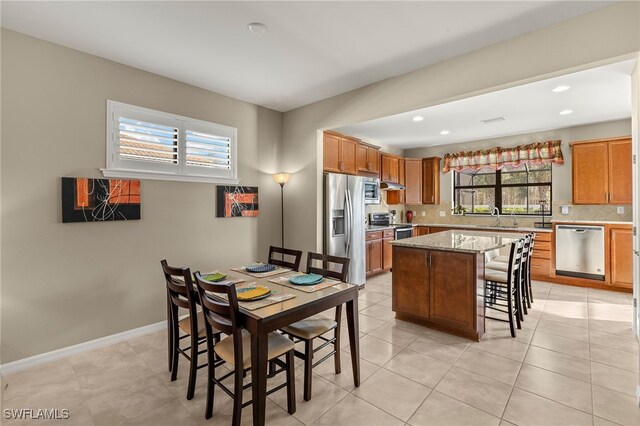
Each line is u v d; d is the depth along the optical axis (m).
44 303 2.61
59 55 2.67
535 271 5.12
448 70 2.94
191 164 3.54
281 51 2.80
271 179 4.43
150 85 3.21
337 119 3.89
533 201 5.75
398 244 3.39
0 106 2.40
